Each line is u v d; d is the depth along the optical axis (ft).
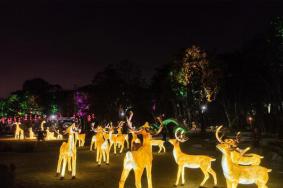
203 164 53.42
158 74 240.94
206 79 166.71
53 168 77.10
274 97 162.81
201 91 170.19
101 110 226.99
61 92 341.21
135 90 230.68
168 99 221.05
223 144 44.11
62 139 155.02
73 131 64.28
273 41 135.44
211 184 55.88
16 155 107.76
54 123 231.30
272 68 147.43
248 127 190.19
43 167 78.89
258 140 103.09
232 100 201.57
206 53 169.17
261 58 153.28
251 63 170.09
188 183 57.00
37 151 122.83
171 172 68.69
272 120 161.27
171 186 55.06
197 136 154.61
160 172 68.69
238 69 182.39
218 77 169.58
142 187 54.49
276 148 92.89
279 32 125.29
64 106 334.03
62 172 62.69
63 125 198.39
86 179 62.13
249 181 43.21
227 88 193.06
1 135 216.54
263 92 184.14
